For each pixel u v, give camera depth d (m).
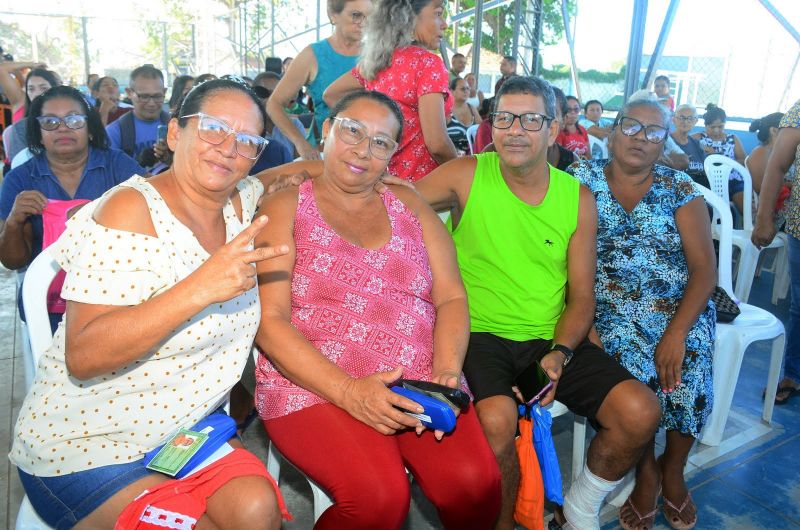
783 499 2.56
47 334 1.80
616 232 2.46
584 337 2.23
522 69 11.41
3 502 2.26
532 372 2.11
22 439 1.48
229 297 1.32
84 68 15.26
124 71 15.80
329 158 1.88
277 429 1.79
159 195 1.48
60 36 14.96
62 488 1.43
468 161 2.35
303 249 1.87
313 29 15.87
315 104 3.48
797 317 3.29
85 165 2.55
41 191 2.49
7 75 3.99
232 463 1.46
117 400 1.46
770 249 6.48
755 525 2.40
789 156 3.14
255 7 19.34
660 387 2.36
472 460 1.74
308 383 1.72
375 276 1.89
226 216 1.67
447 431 1.66
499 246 2.26
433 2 2.64
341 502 1.62
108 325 1.30
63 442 1.44
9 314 4.14
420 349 1.92
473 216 2.29
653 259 2.46
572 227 2.26
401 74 2.65
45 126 2.38
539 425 2.05
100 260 1.37
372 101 1.87
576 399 2.17
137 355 1.33
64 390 1.46
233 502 1.40
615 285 2.48
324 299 1.86
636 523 2.32
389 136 1.87
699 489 2.61
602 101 9.53
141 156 3.19
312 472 1.68
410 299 1.95
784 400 3.37
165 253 1.42
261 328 1.75
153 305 1.29
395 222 2.00
